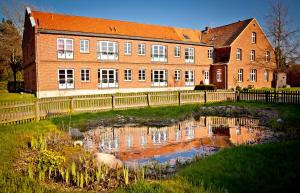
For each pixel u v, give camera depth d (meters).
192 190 6.25
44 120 16.12
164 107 22.06
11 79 58.25
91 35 32.91
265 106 20.94
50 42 30.69
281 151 9.09
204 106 22.42
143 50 37.34
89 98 19.59
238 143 12.06
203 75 42.88
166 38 39.69
